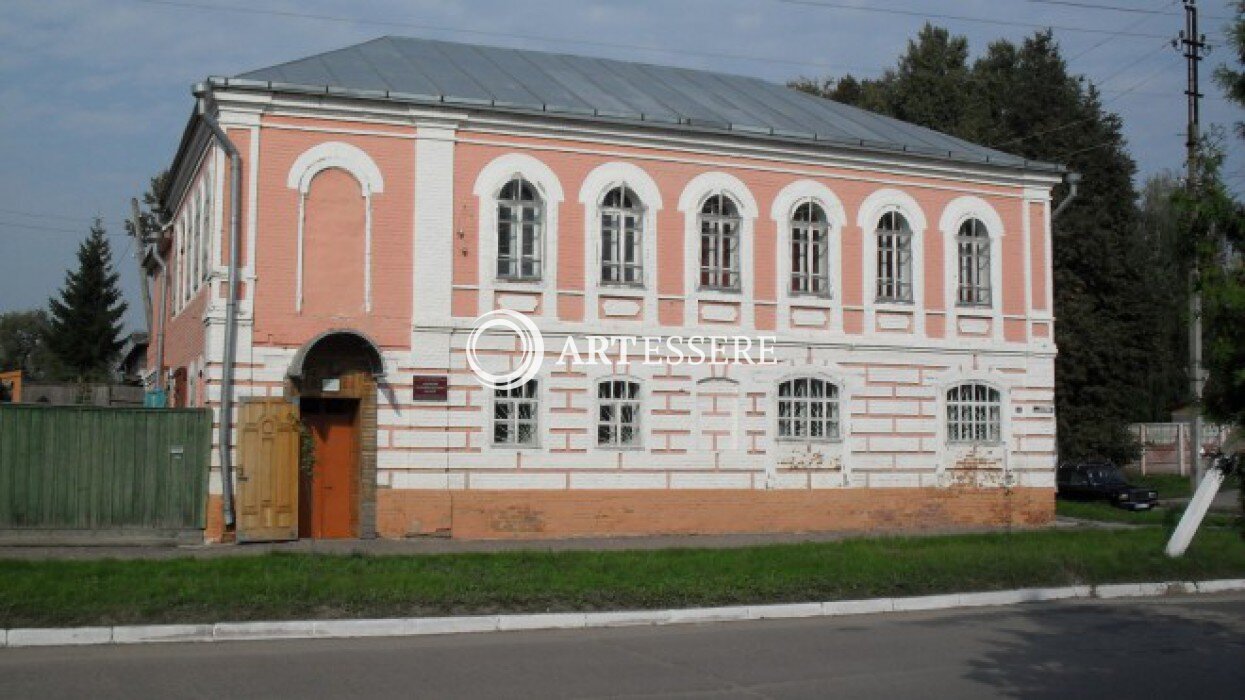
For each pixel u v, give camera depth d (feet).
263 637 42.32
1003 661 39.58
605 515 76.38
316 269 70.85
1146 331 151.84
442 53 88.53
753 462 80.94
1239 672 38.01
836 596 52.95
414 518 71.41
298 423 69.21
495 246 75.05
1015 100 161.27
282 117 70.64
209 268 69.87
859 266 85.92
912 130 97.76
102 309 219.20
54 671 35.27
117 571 49.83
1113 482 127.65
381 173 72.64
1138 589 60.70
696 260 80.53
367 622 43.50
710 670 37.22
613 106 81.71
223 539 66.69
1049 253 92.94
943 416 87.66
